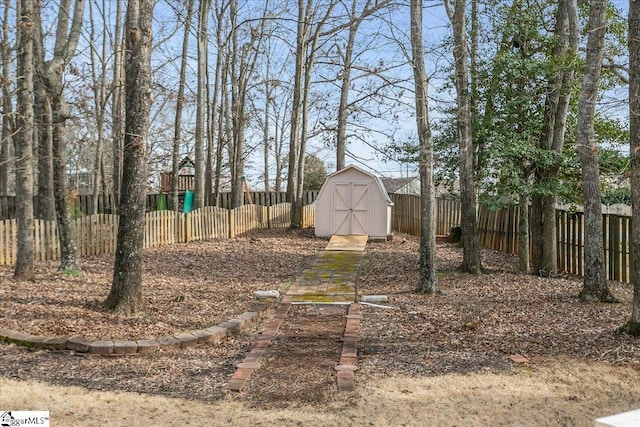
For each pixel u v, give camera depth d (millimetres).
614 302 9281
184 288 10625
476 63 12680
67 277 10695
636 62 7043
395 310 9180
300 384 5875
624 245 11195
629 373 6062
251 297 10156
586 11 13781
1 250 12008
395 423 4840
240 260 14523
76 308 8344
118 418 4949
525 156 11750
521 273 12461
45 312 8055
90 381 5898
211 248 16344
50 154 11633
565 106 11703
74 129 24000
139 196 8312
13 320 7613
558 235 12742
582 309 8883
